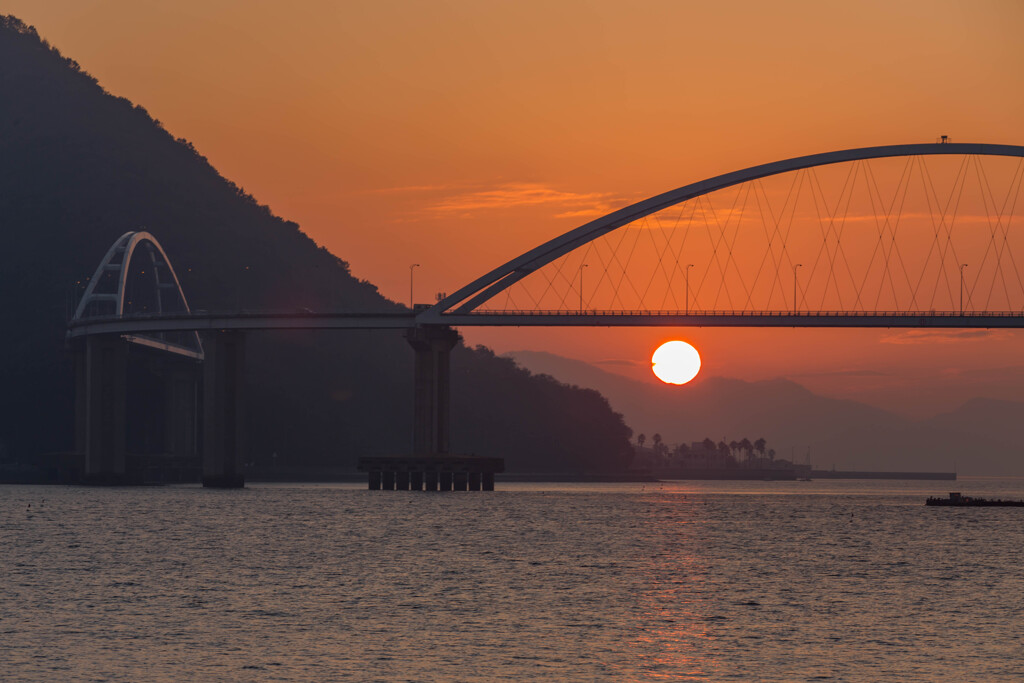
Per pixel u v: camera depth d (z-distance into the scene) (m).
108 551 179.50
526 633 113.25
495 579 151.12
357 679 94.25
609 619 121.38
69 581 145.00
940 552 193.50
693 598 136.50
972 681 95.81
